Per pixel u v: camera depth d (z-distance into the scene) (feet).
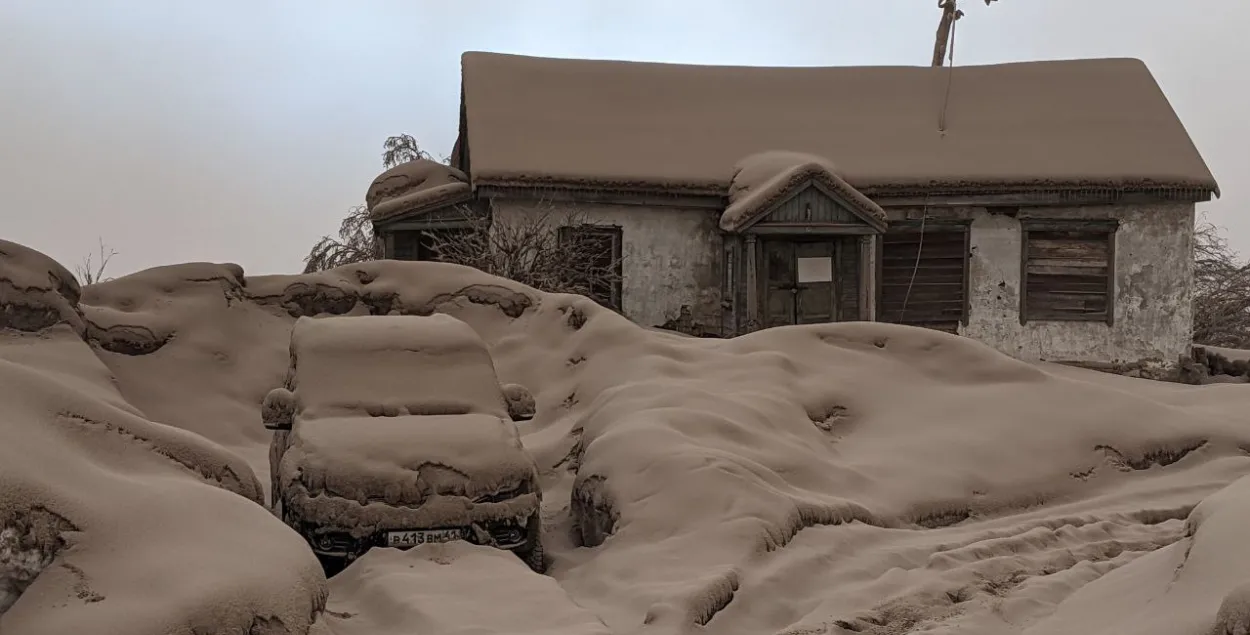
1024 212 67.92
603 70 77.36
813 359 39.81
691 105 74.95
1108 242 67.67
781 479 29.89
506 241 59.77
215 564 16.56
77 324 38.17
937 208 68.28
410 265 48.06
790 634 20.63
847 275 66.49
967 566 24.94
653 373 37.81
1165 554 19.94
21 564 15.84
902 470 33.12
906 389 38.55
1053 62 79.15
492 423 27.73
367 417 27.53
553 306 44.88
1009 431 35.81
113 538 16.55
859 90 78.02
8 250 37.50
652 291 66.49
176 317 42.91
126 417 19.95
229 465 21.16
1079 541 28.37
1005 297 68.08
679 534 26.14
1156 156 68.69
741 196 64.64
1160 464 35.86
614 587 23.80
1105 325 67.67
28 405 18.38
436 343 30.25
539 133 68.74
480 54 76.69
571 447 35.70
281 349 44.14
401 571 23.07
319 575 18.37
